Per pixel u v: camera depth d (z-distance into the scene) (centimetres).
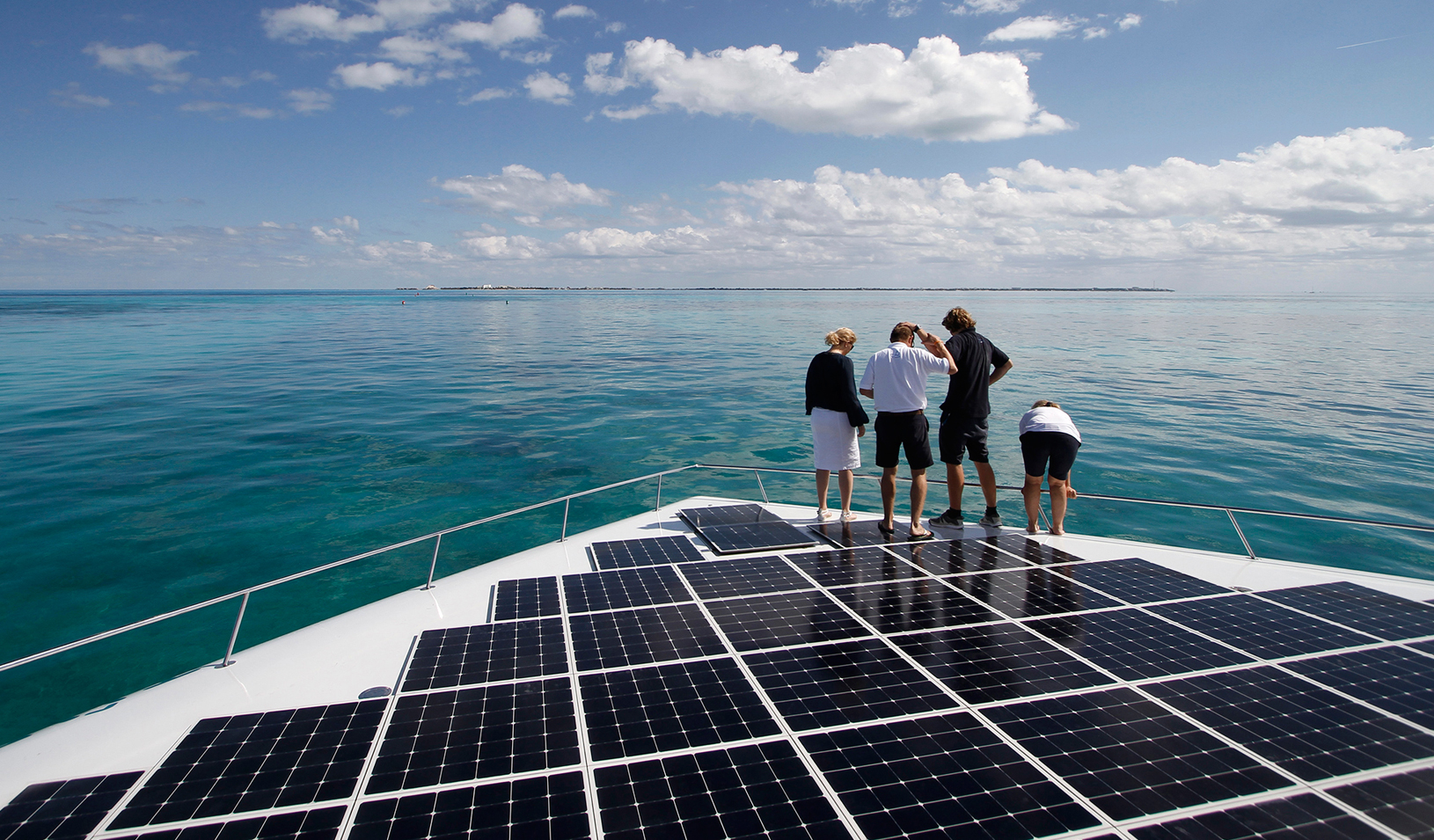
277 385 2592
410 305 12481
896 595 434
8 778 286
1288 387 2491
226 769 254
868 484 1330
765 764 255
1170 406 2083
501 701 304
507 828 222
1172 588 443
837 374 595
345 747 268
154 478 1317
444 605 460
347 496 1222
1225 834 215
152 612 802
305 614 809
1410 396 2281
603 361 3525
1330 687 307
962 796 236
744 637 371
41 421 1873
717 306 12019
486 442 1659
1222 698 299
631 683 320
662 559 518
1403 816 222
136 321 6738
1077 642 361
